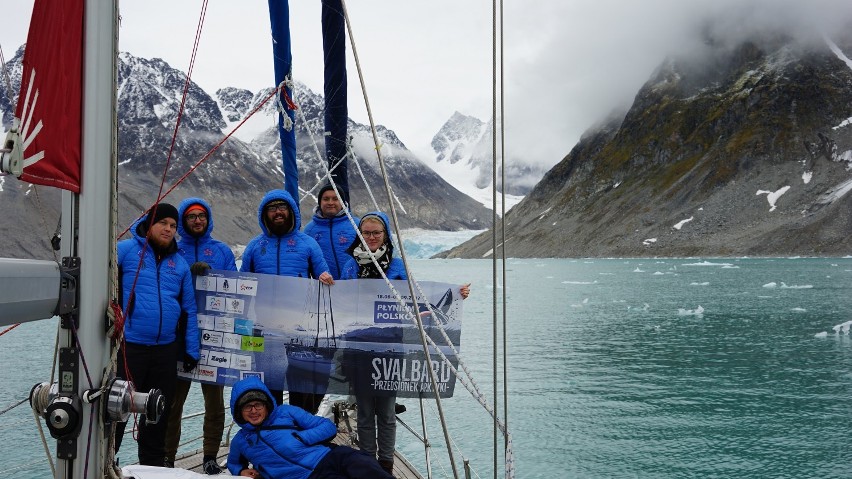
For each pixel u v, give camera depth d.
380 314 5.34
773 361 29.00
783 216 172.25
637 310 52.16
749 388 23.58
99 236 2.53
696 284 80.75
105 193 2.55
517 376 25.81
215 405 5.67
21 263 2.17
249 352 5.48
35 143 2.17
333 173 6.32
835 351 31.31
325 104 6.23
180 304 5.25
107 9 2.52
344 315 5.37
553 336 37.81
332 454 4.79
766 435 17.86
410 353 5.30
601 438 17.58
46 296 2.30
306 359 5.42
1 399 20.28
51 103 2.27
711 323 43.12
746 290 69.06
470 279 109.12
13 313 2.12
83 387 2.52
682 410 20.44
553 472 15.20
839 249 147.38
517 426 18.66
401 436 17.89
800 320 43.59
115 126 2.58
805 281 79.12
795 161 194.50
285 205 5.62
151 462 5.04
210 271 5.51
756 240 164.25
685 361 29.22
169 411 5.06
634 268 133.25
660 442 17.31
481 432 18.14
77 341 2.49
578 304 58.69
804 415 19.97
